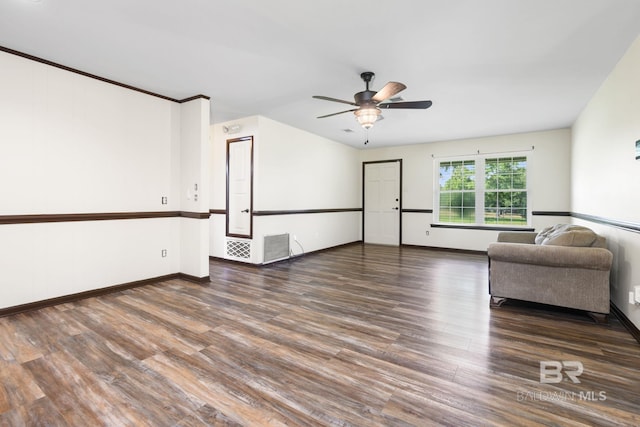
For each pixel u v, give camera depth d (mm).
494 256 3127
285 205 5492
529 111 4547
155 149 4004
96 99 3424
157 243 4051
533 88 3643
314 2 2109
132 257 3789
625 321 2691
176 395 1724
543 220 5812
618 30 2422
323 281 4148
